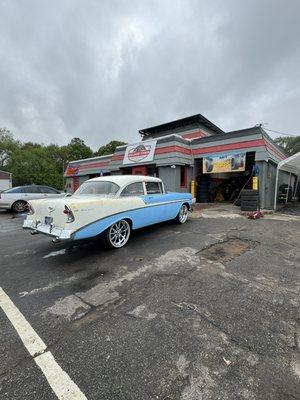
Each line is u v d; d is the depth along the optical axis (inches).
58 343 82.9
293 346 79.1
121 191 191.3
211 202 511.2
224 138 445.4
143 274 137.3
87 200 160.7
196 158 486.6
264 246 187.3
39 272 145.6
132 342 82.2
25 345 82.3
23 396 63.1
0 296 116.8
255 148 406.3
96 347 80.4
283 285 122.3
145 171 521.7
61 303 108.9
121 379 67.7
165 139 465.1
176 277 132.6
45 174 1809.8
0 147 2144.4
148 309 101.9
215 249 180.4
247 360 73.4
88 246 194.7
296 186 641.0
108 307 104.5
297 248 182.4
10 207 449.7
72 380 67.8
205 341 81.9
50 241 221.0
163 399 61.1
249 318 94.6
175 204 253.3
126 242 193.3
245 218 304.3
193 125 634.2
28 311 103.0
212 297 110.9
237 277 131.9
